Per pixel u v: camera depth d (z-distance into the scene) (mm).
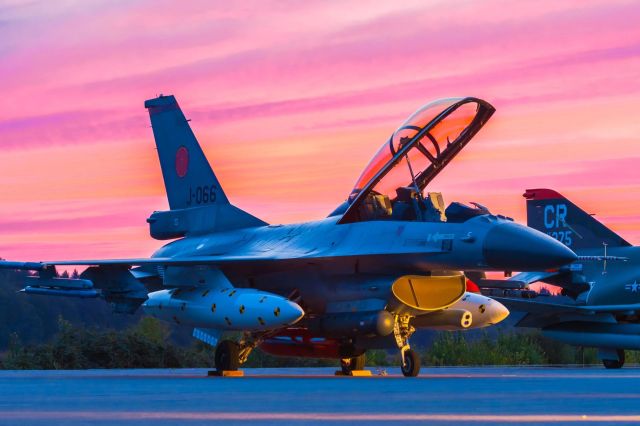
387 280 60250
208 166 76688
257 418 26062
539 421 24734
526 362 121562
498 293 81938
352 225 63375
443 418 25688
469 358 119000
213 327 62281
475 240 56938
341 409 28875
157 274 74562
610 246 100188
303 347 66438
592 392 37000
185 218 77312
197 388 42250
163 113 80000
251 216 73625
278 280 65625
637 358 128750
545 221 105000
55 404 31875
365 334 60719
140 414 27562
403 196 62688
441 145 63781
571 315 99562
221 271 63969
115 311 69062
